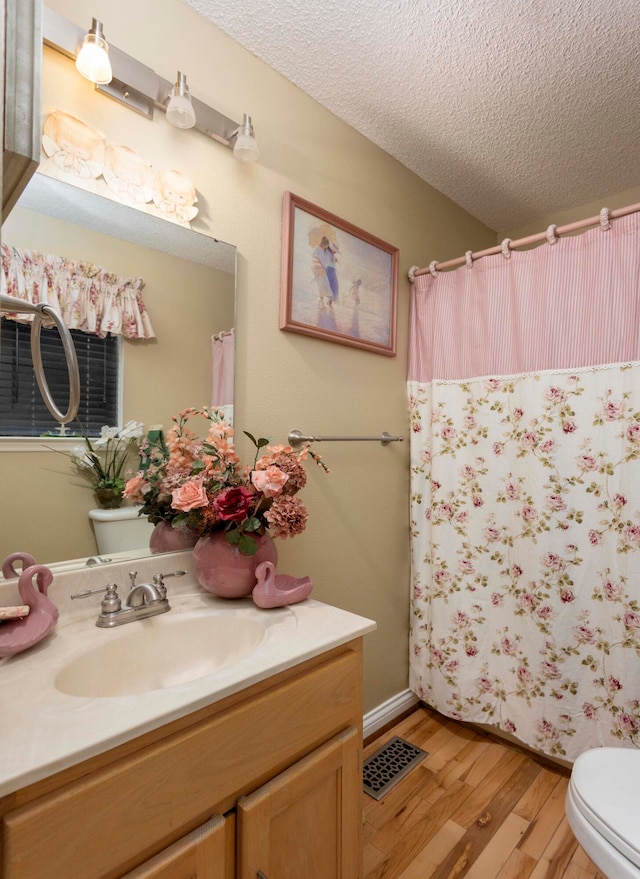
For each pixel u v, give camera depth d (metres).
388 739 1.76
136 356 1.13
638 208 1.39
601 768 1.01
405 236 1.92
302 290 1.49
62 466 1.02
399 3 1.19
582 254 1.51
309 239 1.51
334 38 1.30
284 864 0.81
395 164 1.87
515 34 1.28
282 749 0.82
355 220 1.70
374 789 1.50
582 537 1.50
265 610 1.07
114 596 1.00
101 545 1.08
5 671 0.78
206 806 0.70
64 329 1.02
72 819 0.57
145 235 1.14
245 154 1.26
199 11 1.23
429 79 1.44
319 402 1.58
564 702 1.52
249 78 1.35
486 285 1.73
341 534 1.67
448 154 1.83
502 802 1.45
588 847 0.88
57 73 1.00
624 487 1.42
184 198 1.20
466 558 1.77
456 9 1.20
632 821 0.86
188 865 0.67
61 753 0.56
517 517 1.65
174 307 1.20
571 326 1.52
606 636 1.46
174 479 1.16
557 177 1.97
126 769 0.62
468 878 1.19
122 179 1.09
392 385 1.89
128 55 1.08
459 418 1.80
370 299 1.75
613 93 1.48
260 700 0.78
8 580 0.94
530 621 1.60
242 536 1.07
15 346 0.96
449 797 1.47
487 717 1.71
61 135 1.00
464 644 1.76
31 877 0.54
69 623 0.98
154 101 1.13
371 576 1.79
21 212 0.96
